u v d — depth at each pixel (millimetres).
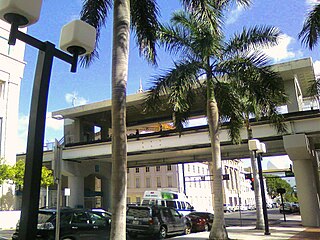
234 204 92938
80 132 40188
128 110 36875
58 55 4492
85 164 38750
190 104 16234
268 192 107750
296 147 22625
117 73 9680
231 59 15312
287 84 27469
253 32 15602
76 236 11336
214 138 14664
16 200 33844
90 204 41250
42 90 4168
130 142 30406
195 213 23672
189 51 14953
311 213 22938
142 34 13664
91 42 4762
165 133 29172
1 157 31094
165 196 26781
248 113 19375
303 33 13586
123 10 10258
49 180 33500
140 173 72125
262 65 14977
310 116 22688
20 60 35781
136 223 16922
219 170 14344
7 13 3994
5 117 33594
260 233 16906
